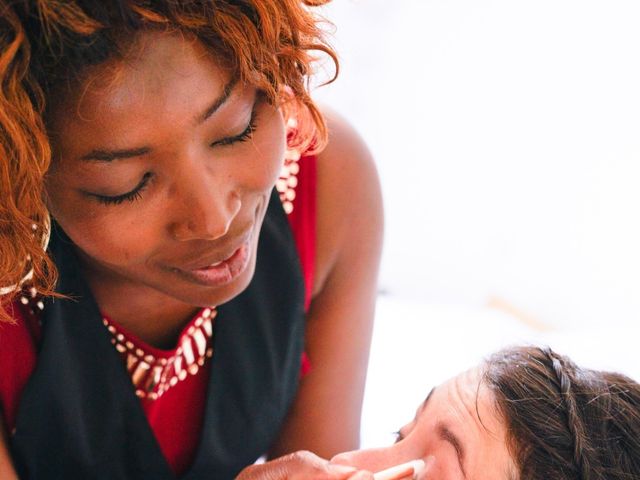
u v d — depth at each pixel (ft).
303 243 3.71
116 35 2.39
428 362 7.50
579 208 8.14
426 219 8.59
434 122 8.34
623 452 3.14
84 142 2.52
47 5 2.29
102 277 3.35
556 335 7.91
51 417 3.44
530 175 8.29
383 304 8.61
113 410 3.56
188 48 2.47
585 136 8.01
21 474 3.60
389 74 8.21
